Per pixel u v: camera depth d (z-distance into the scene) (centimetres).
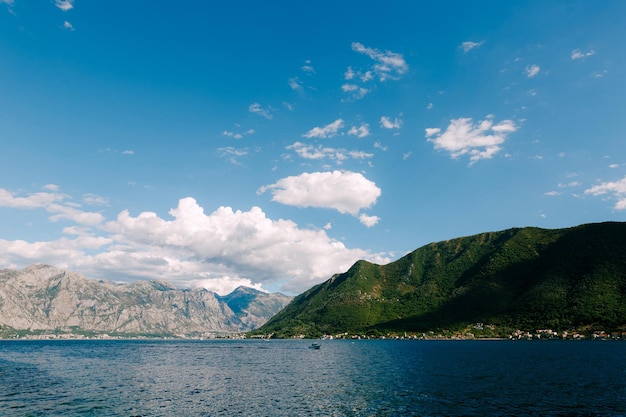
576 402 6700
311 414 6031
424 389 8219
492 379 9625
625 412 5962
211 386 9044
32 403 6825
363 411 6184
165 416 5931
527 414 5872
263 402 7006
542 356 16338
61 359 18112
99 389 8506
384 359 16412
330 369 12800
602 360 14200
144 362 16450
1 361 16625
